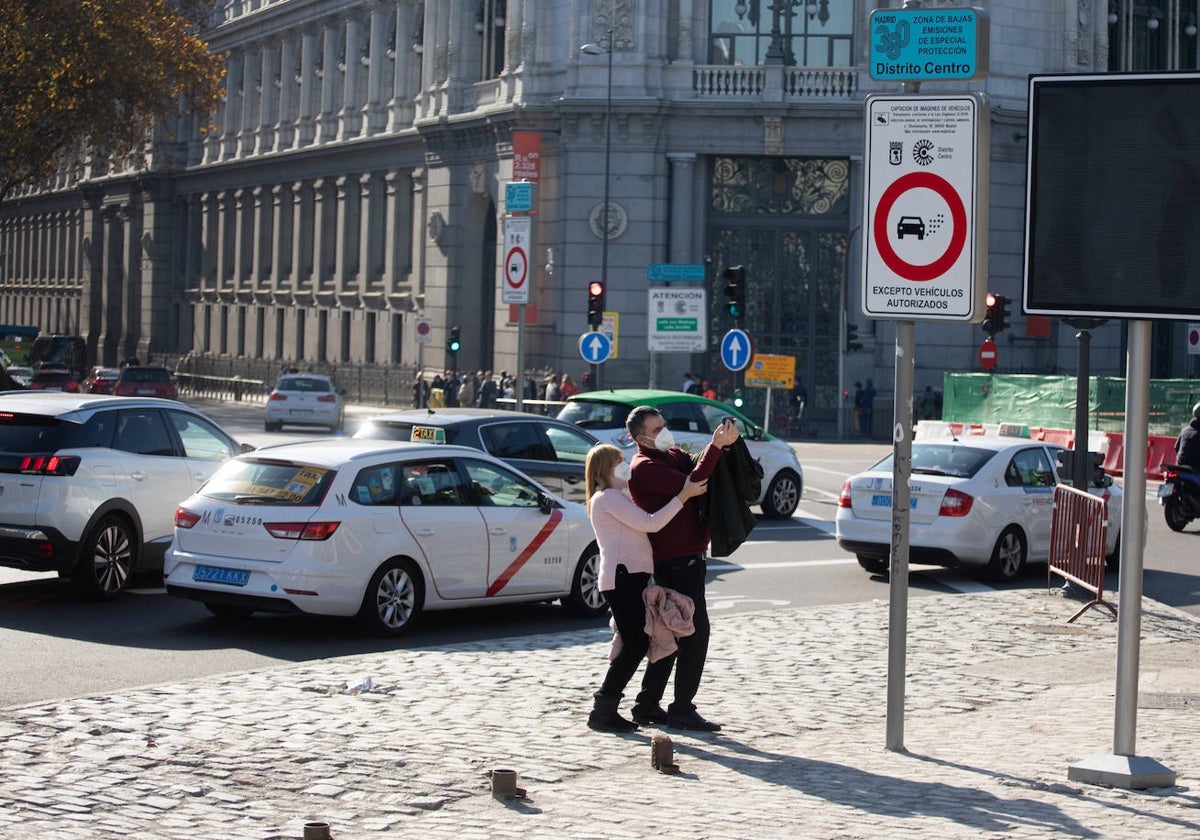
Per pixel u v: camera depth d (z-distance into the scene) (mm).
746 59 53219
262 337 82250
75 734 9898
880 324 53312
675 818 8164
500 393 53969
